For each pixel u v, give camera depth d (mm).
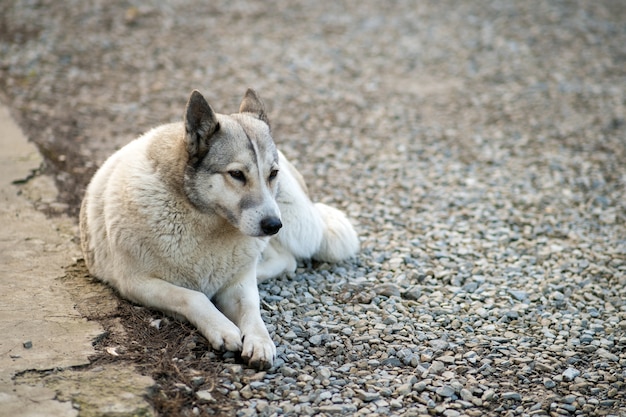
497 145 11992
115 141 10656
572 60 16172
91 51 14203
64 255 7066
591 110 13594
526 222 9164
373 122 12703
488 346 6188
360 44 16531
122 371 5137
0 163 9016
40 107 11531
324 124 12422
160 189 5836
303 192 7520
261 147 5902
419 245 8320
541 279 7609
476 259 8047
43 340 5430
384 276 7480
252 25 16922
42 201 8281
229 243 6047
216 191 5738
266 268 6980
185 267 6004
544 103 13883
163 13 16719
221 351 5574
